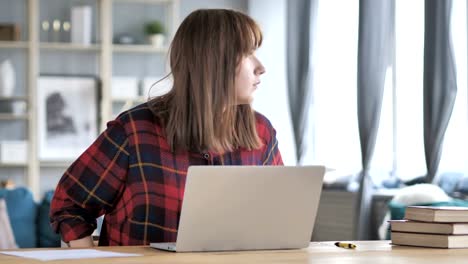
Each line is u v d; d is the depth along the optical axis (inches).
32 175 324.8
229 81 92.4
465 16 217.2
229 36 92.4
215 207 80.0
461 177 216.5
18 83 334.3
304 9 288.5
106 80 328.8
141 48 330.6
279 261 71.9
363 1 242.7
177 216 93.1
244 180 80.3
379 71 240.1
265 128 102.0
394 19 243.4
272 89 320.2
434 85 213.8
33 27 325.7
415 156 240.8
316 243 94.0
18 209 262.8
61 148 335.3
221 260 72.1
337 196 250.5
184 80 93.4
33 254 75.8
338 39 289.6
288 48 293.7
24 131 334.6
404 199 186.4
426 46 215.6
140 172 93.0
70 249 81.7
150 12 342.6
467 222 87.2
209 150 93.8
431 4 214.4
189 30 93.5
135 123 94.2
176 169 93.5
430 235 87.3
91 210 95.3
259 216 82.7
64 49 335.0
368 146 239.1
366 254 79.4
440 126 213.2
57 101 335.6
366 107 240.2
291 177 82.4
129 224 93.6
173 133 93.4
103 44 328.5
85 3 337.7
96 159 93.9
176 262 69.8
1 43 325.1
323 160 293.7
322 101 295.7
